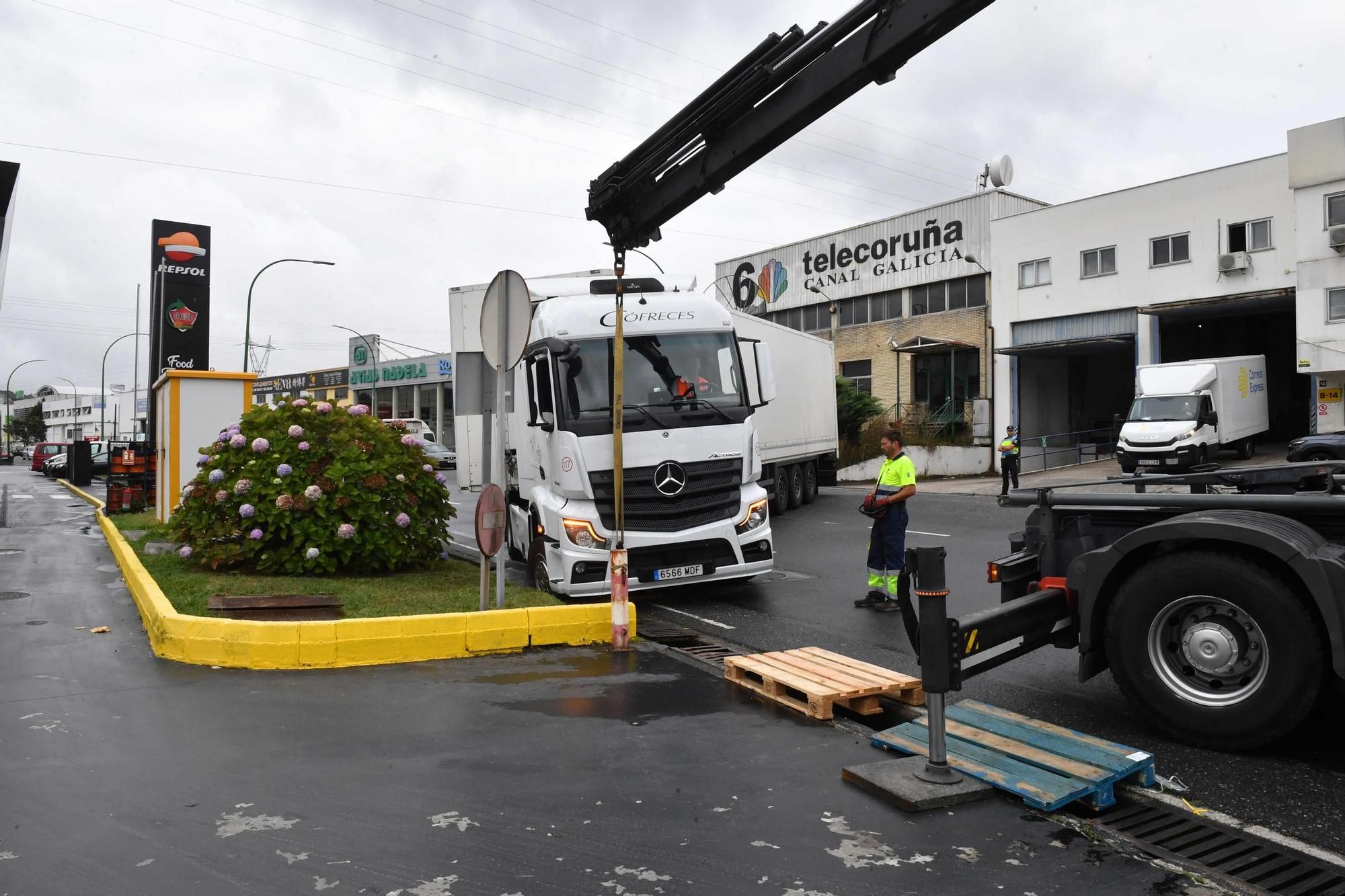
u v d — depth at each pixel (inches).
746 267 1755.7
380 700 226.7
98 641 282.7
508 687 241.4
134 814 155.1
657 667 264.7
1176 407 971.3
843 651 297.9
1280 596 182.2
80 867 135.7
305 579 360.8
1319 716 213.9
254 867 136.6
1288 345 1353.3
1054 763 173.2
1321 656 179.6
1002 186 1341.0
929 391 1440.7
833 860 141.3
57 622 307.7
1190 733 194.9
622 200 338.3
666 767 182.4
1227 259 1029.8
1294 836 154.7
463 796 165.5
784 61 279.1
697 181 309.6
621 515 297.6
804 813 159.8
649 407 363.9
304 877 134.0
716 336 386.9
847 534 615.8
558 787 170.6
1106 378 1454.2
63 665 252.7
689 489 364.2
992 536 581.6
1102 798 163.5
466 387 325.1
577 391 360.8
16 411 6008.9
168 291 1170.6
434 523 410.3
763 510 381.1
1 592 364.8
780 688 231.6
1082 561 209.9
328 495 376.5
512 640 283.1
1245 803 167.8
